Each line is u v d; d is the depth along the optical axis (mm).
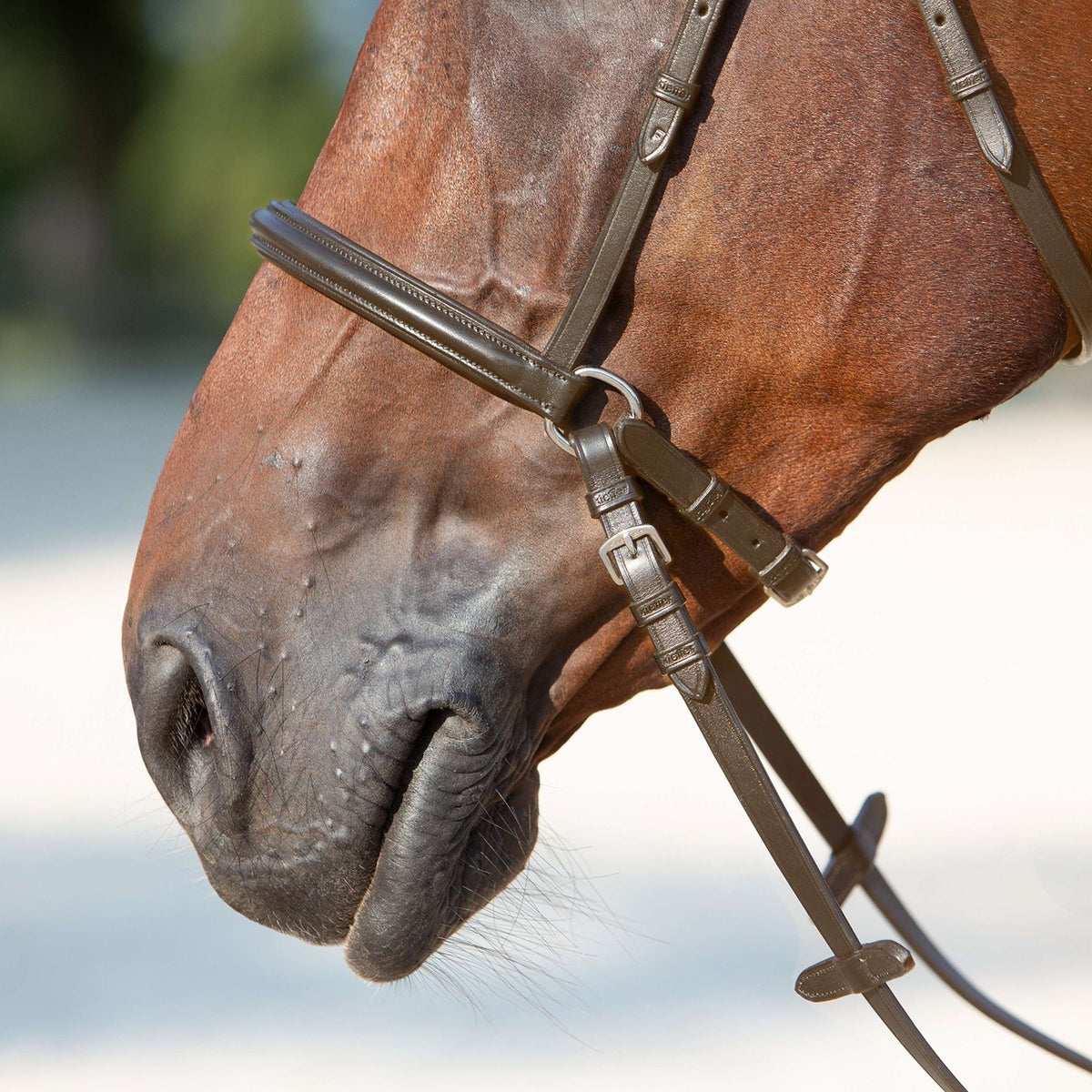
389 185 2227
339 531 2260
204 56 44531
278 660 2262
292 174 43750
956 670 10875
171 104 44625
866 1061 4809
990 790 7824
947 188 2107
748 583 2402
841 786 7840
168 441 26766
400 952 2240
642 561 2180
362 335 2236
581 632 2355
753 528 2244
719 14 2045
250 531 2277
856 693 10117
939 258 2131
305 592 2262
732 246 2125
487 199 2154
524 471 2229
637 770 8516
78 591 13438
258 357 2328
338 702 2244
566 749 9094
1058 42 2072
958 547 16875
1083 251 2193
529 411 2205
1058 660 11195
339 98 44406
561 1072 4762
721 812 7613
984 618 12852
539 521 2254
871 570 15430
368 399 2240
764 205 2111
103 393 36438
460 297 2174
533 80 2129
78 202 47219
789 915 6137
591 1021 5203
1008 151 2033
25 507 18938
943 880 6492
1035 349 2207
